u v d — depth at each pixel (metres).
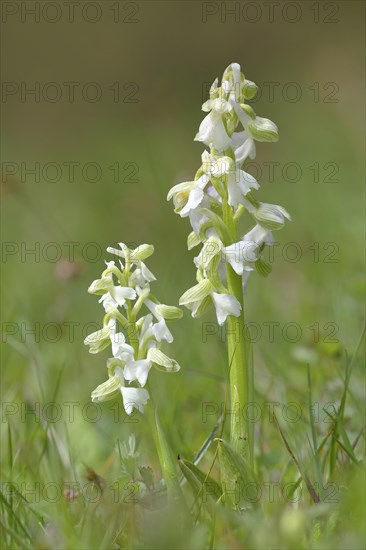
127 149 18.59
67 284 8.45
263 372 6.13
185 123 21.02
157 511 3.46
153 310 3.61
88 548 3.36
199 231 3.65
